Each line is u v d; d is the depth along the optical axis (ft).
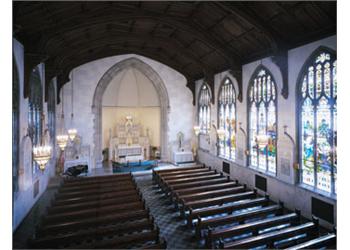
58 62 59.47
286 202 46.29
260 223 32.55
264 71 53.01
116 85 88.94
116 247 27.14
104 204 40.73
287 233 29.91
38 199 52.24
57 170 71.05
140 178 69.05
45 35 42.83
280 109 48.06
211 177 57.00
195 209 41.81
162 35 64.03
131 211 38.22
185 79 87.35
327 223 37.83
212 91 73.77
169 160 86.33
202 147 84.33
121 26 57.88
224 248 26.73
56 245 27.63
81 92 76.18
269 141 51.78
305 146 43.52
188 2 46.65
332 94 37.88
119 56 79.25
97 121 78.89
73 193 44.70
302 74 43.65
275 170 50.14
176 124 86.63
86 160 72.79
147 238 28.58
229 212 39.96
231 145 66.28
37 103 51.65
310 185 42.45
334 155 37.68
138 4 47.70
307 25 40.32
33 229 38.68
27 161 43.52
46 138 55.83
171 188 49.85
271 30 44.70
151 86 90.89
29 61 41.96
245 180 58.75
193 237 35.78
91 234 29.40
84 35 55.57
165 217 43.16
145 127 96.27
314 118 41.42
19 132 39.27
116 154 85.76
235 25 49.29
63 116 70.85
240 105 61.00
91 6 44.19
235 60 59.31
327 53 38.70
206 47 63.10
